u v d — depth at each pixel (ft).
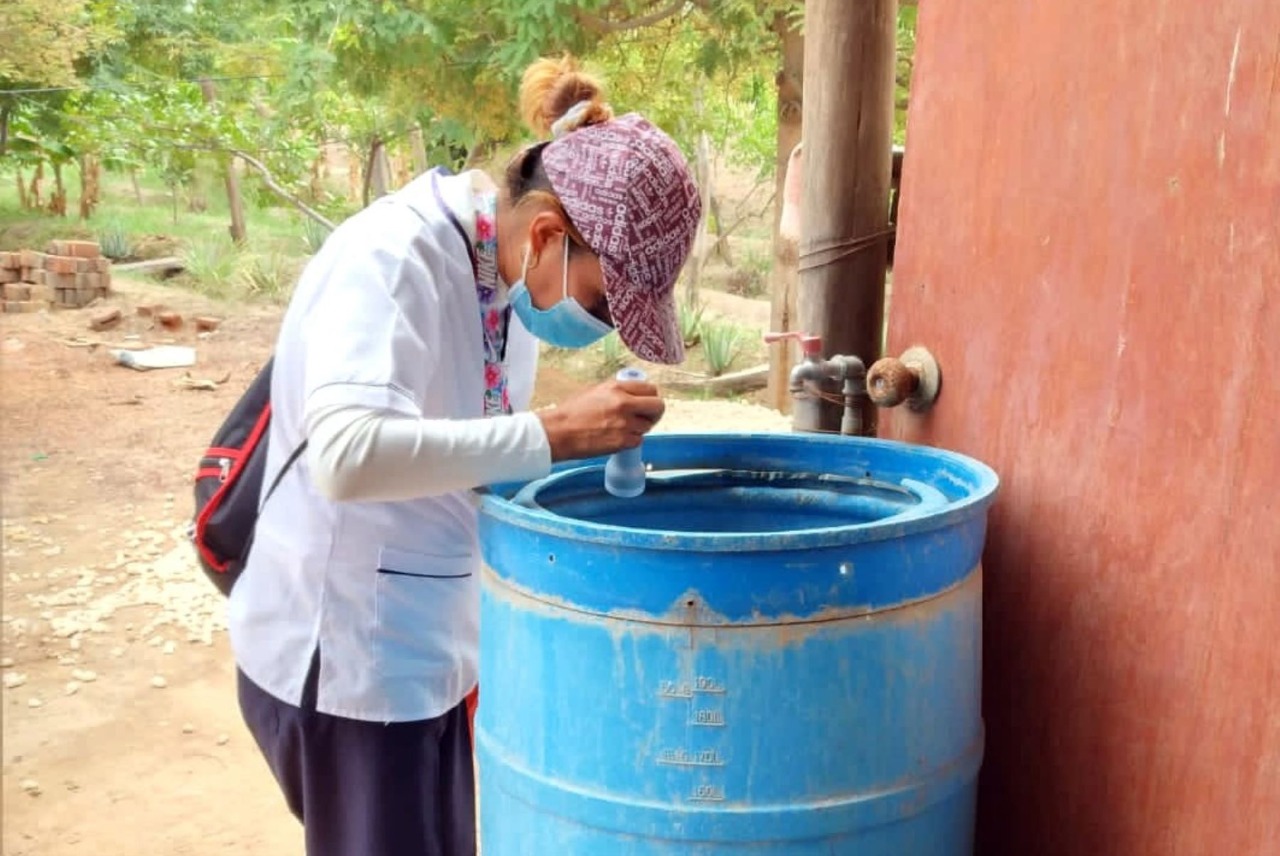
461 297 5.42
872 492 6.06
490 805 5.35
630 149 5.18
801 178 7.68
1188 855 5.34
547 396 27.94
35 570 16.69
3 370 27.73
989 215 6.08
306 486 5.61
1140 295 5.32
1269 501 4.90
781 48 26.07
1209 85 4.98
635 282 5.17
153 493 20.24
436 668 5.82
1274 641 4.92
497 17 27.14
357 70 29.17
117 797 10.87
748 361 30.73
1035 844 6.11
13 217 48.93
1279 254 4.78
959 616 5.05
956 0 6.20
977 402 6.25
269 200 45.47
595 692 4.77
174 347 30.09
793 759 4.67
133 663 13.69
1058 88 5.64
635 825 4.76
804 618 4.59
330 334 4.96
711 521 6.28
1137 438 5.40
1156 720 5.43
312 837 5.94
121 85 42.73
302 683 5.67
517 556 4.99
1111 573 5.57
